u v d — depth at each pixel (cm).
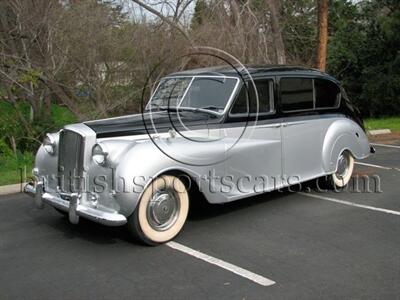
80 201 523
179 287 434
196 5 1314
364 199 706
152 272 466
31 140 1090
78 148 523
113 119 586
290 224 601
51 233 581
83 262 492
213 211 653
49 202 561
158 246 531
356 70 2094
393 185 788
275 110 636
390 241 539
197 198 627
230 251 516
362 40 2042
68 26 1175
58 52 1180
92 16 1191
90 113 1174
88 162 521
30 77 1076
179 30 1229
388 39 1973
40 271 472
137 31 1219
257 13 1397
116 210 503
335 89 739
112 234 570
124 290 430
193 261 491
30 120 1145
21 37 1152
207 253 511
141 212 512
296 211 653
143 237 520
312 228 586
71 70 1193
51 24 1166
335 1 2116
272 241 544
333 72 2083
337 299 407
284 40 1669
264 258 496
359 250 514
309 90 688
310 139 686
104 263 489
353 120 772
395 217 623
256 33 1349
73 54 1184
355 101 2091
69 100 1203
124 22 1230
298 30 1733
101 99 1199
